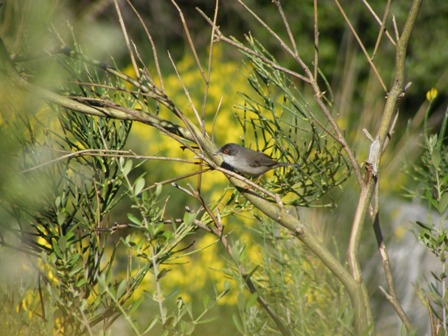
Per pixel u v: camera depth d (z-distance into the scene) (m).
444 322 4.92
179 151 14.66
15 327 5.13
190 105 5.48
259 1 23.30
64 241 4.85
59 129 6.96
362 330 4.65
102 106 5.40
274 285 6.05
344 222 8.02
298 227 4.89
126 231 11.09
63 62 6.10
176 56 23.20
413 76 22.20
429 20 22.58
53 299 4.78
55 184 5.73
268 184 6.35
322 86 22.12
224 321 7.29
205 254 11.88
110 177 6.04
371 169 4.89
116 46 3.86
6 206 5.20
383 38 21.94
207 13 23.92
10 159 4.00
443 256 5.18
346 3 22.41
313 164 6.14
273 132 6.25
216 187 14.41
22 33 4.62
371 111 13.55
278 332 5.99
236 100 16.89
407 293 9.62
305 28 22.86
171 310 4.61
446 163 6.81
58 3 4.87
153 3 23.41
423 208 12.08
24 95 4.18
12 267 5.27
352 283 4.75
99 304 5.10
